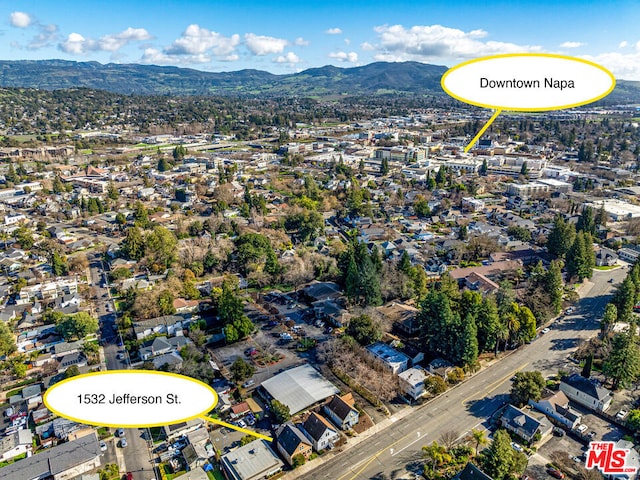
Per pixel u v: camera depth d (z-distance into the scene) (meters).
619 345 91.06
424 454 74.00
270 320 120.19
